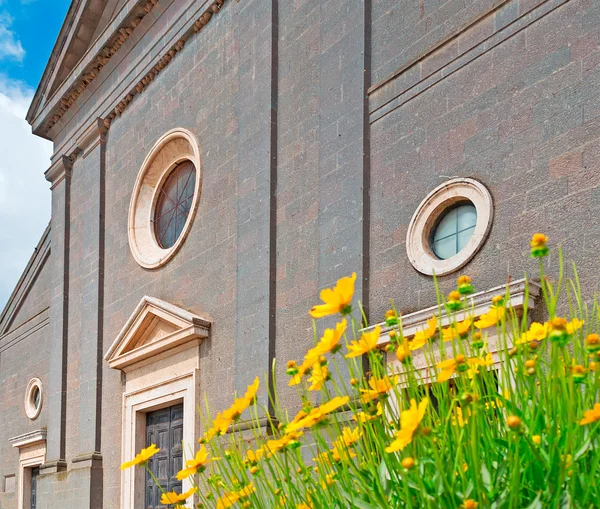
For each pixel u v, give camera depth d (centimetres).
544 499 212
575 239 619
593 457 226
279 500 291
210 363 1109
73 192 1689
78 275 1603
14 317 2092
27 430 1853
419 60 813
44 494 1525
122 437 1304
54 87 1723
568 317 609
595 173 612
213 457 345
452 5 792
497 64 722
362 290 827
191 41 1302
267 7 1087
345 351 823
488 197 699
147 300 1245
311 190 956
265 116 1055
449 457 224
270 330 969
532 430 225
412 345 272
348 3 931
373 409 263
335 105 924
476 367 257
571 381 225
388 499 241
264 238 1012
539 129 669
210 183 1194
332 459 278
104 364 1425
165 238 1377
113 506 1312
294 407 909
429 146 787
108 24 1488
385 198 834
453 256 725
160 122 1370
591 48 634
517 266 664
